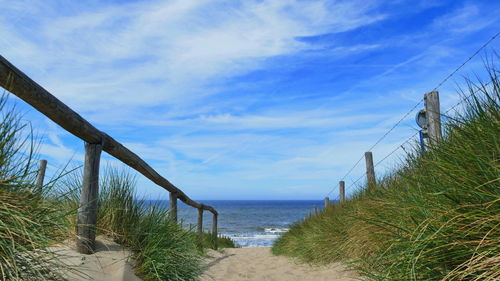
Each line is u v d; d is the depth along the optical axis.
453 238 2.27
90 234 3.18
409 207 2.85
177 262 3.63
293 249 8.48
